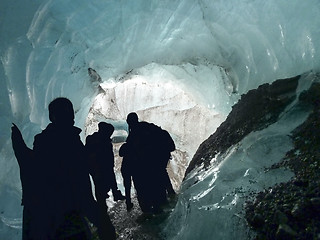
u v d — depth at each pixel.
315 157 3.80
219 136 5.82
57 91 6.52
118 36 6.98
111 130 4.58
